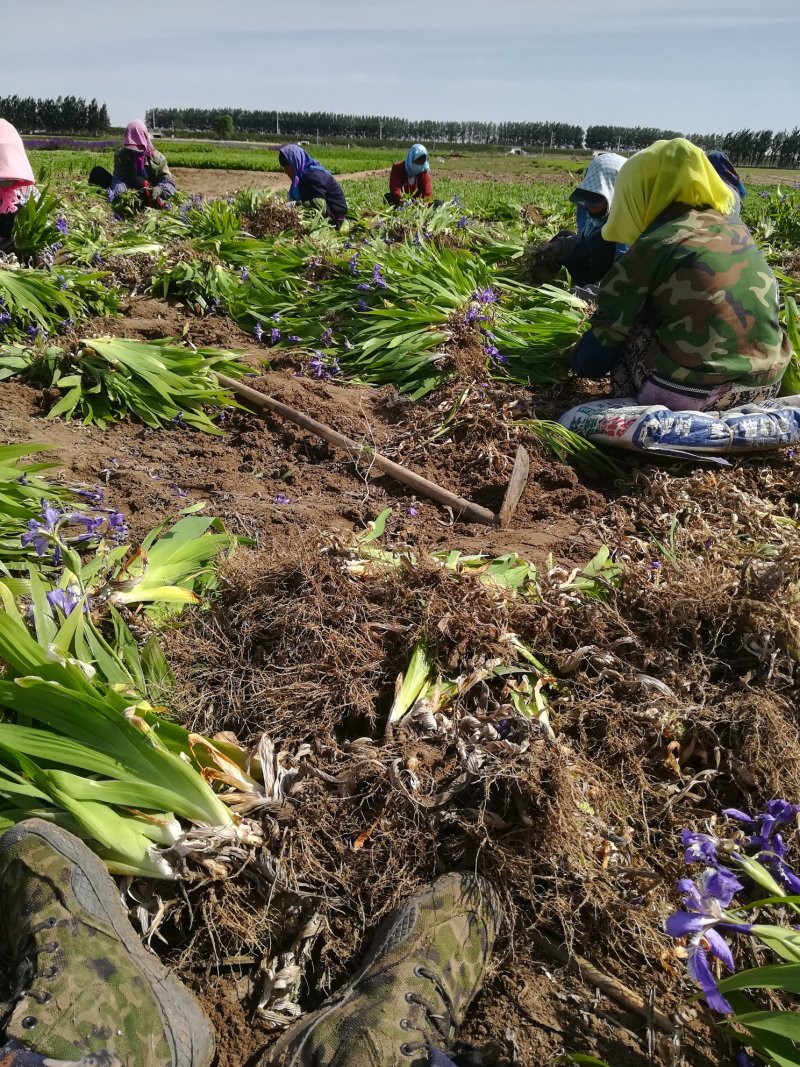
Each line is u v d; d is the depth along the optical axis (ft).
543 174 98.99
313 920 6.23
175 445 14.34
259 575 8.62
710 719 7.72
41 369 15.93
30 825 6.13
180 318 20.81
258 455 14.06
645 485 12.62
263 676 7.77
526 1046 5.72
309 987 6.11
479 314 17.19
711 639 8.36
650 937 6.24
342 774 6.90
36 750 6.34
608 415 13.15
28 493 10.43
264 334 20.18
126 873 6.17
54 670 6.75
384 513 10.45
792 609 8.25
